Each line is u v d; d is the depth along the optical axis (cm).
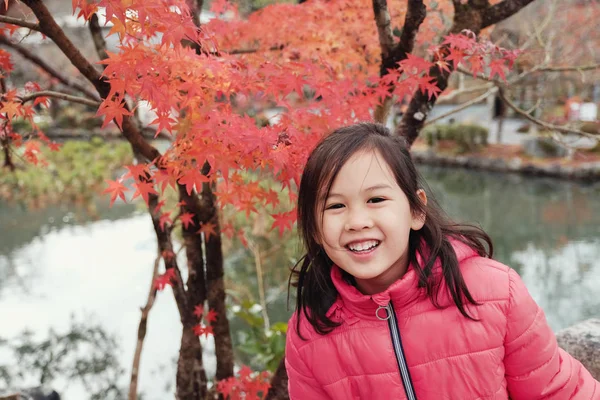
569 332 164
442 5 243
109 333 452
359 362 106
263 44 231
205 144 140
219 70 140
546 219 791
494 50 162
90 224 798
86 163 1077
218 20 223
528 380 105
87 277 574
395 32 332
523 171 1148
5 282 566
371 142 99
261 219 548
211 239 210
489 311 102
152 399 359
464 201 945
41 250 674
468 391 101
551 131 282
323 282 112
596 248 647
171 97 131
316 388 114
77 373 394
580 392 108
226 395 220
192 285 217
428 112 192
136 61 125
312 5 234
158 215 206
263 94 158
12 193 928
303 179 104
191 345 218
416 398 103
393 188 99
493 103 1370
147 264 607
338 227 99
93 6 115
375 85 213
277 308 474
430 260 102
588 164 1052
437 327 102
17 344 438
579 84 757
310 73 166
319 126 152
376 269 99
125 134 160
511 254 643
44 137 227
